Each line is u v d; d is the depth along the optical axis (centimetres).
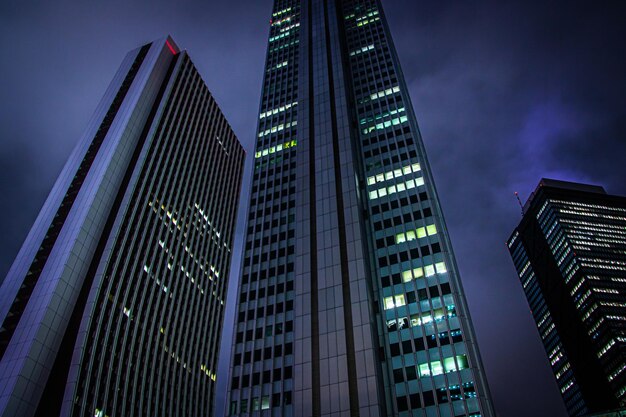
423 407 5869
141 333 10138
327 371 6144
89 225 9750
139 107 12462
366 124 10300
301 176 9062
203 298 13062
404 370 6262
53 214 10081
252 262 9056
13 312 8388
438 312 6694
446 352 6244
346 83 11219
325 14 13812
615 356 19388
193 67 15550
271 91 12850
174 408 10500
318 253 7550
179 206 13038
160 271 11431
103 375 8706
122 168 11231
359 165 9394
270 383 7050
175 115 13812
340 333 6438
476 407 5656
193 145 14638
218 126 16850
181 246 12650
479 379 5878
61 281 8694
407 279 7244
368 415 5603
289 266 8694
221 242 14925
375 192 8769
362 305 6631
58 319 8400
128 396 9212
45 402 7669
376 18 13712
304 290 7150
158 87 13625
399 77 11406
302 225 8131
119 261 9994
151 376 10044
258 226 9694
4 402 7100
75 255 9181
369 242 7975
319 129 9812
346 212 7975
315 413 5853
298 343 6569
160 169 12438
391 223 8131
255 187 10556
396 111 10381
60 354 8200
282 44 14400
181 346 11469
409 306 6900
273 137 11519
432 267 7250
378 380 5922
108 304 9375
